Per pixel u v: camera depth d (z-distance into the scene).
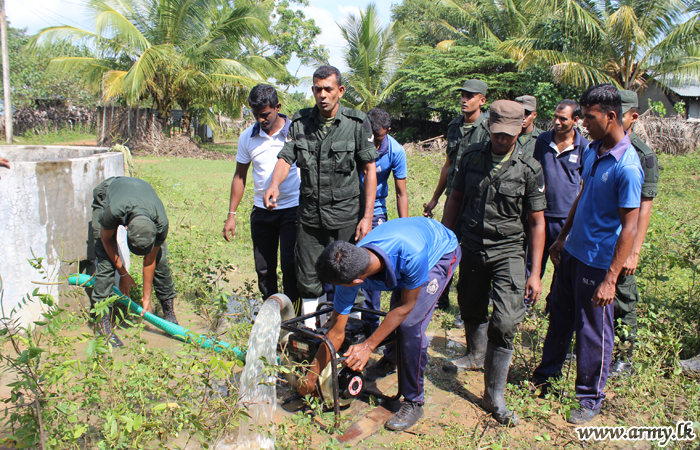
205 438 2.72
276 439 3.01
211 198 10.25
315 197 3.85
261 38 22.62
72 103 29.80
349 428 3.23
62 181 4.51
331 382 3.13
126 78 18.92
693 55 18.22
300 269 4.02
